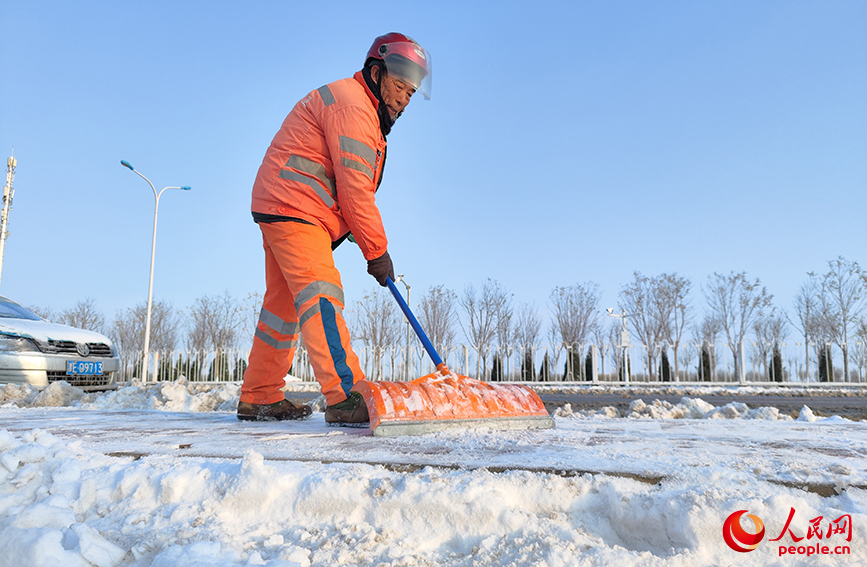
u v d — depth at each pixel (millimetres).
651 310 24531
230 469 1563
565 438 2176
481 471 1491
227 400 5105
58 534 1143
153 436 2355
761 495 1242
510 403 2600
